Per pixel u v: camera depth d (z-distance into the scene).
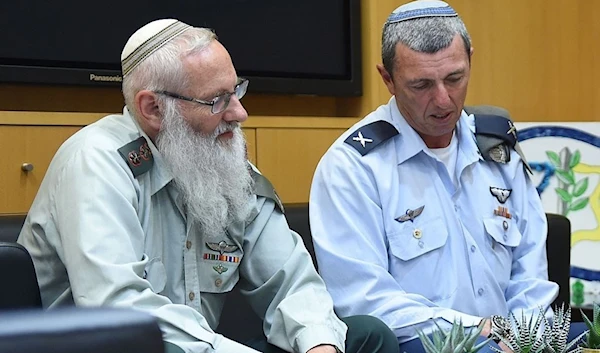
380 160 3.90
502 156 4.08
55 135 4.93
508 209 4.04
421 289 3.82
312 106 6.34
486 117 4.18
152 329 0.99
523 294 3.92
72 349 0.94
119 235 3.01
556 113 7.15
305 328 3.19
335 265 3.74
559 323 2.93
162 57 3.31
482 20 6.87
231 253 3.46
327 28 6.07
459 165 3.98
